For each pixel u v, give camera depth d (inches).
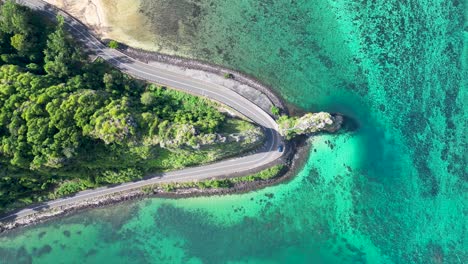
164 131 3366.1
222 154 3641.7
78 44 3799.2
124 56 3826.3
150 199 3826.3
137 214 3828.7
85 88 3548.2
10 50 3639.3
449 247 3801.7
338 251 3779.5
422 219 3818.9
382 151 3853.3
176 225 3809.1
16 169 3380.9
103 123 3243.1
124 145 3368.6
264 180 3791.8
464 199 3848.4
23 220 3782.0
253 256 3764.8
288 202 3816.4
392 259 3774.6
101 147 3408.0
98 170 3646.7
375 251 3782.0
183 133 3348.9
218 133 3479.3
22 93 3294.8
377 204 3818.9
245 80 3848.4
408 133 3875.5
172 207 3821.4
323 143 3833.7
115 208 3831.2
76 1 3833.7
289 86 3873.0
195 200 3811.5
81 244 3811.5
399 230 3801.7
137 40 3858.3
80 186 3737.7
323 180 3821.4
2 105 3255.4
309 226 3804.1
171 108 3700.8
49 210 3779.5
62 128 3240.7
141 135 3388.3
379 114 3873.0
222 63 3863.2
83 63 3767.2
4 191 3526.1
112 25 3850.9
